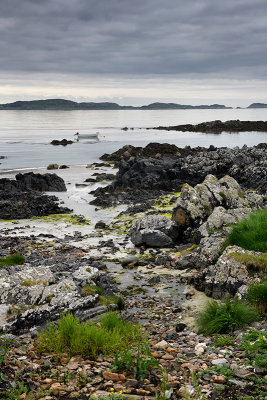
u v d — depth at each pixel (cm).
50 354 784
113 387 627
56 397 596
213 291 1357
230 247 1412
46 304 1082
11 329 970
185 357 782
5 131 15725
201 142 10394
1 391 582
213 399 570
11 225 2697
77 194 3866
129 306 1295
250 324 968
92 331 812
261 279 1234
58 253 1975
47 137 12625
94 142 10894
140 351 758
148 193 3756
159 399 573
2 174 5200
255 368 657
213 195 2355
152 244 2075
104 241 2200
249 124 17612
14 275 1241
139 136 13162
